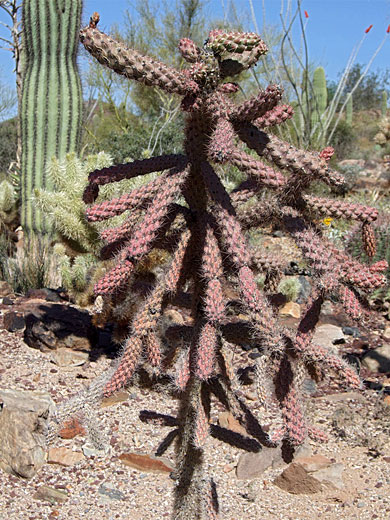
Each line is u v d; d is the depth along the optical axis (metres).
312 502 3.29
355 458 3.69
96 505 3.19
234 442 2.15
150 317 1.72
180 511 2.29
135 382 2.17
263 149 1.52
